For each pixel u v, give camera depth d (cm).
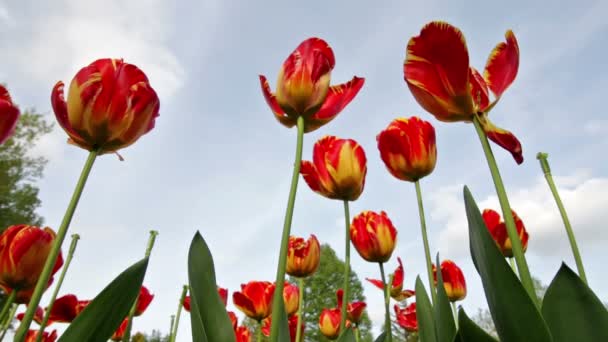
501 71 111
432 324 156
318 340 2202
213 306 114
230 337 110
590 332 86
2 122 105
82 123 109
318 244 250
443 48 105
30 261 153
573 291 90
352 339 156
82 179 106
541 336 77
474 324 94
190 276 116
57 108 114
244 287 269
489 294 88
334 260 2584
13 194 2067
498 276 82
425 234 159
